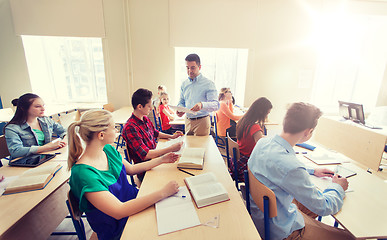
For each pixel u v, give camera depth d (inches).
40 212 50.1
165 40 138.6
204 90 83.7
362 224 35.8
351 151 102.3
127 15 133.0
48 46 147.3
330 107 168.6
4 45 132.7
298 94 156.6
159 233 31.4
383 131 90.8
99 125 37.0
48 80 153.0
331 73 159.8
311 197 34.4
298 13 141.1
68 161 36.4
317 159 62.2
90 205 35.5
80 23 132.0
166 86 146.9
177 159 58.3
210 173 48.2
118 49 138.9
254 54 145.3
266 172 37.7
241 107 156.3
